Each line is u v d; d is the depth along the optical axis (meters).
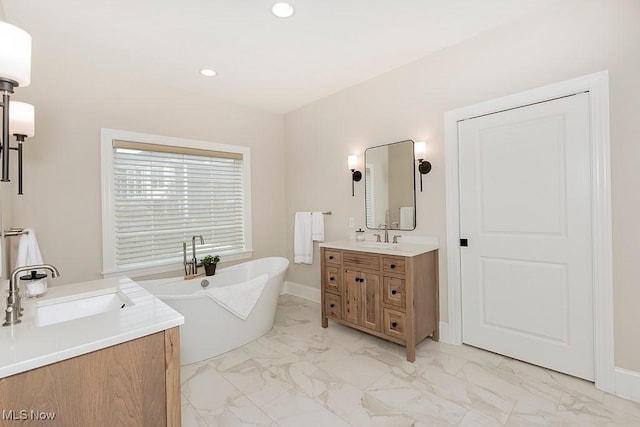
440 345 2.56
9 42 1.04
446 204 2.58
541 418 1.67
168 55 2.56
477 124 2.41
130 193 2.96
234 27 2.18
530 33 2.12
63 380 0.94
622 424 1.61
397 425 1.65
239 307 2.53
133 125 2.94
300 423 1.68
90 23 2.09
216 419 1.71
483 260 2.42
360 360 2.35
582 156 1.95
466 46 2.43
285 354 2.46
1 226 1.56
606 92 1.83
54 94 2.52
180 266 3.26
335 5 1.96
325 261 2.98
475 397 1.86
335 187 3.56
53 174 2.52
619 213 1.82
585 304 1.96
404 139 2.87
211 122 3.52
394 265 2.41
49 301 1.48
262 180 4.02
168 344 1.16
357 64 2.81
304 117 3.92
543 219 2.12
